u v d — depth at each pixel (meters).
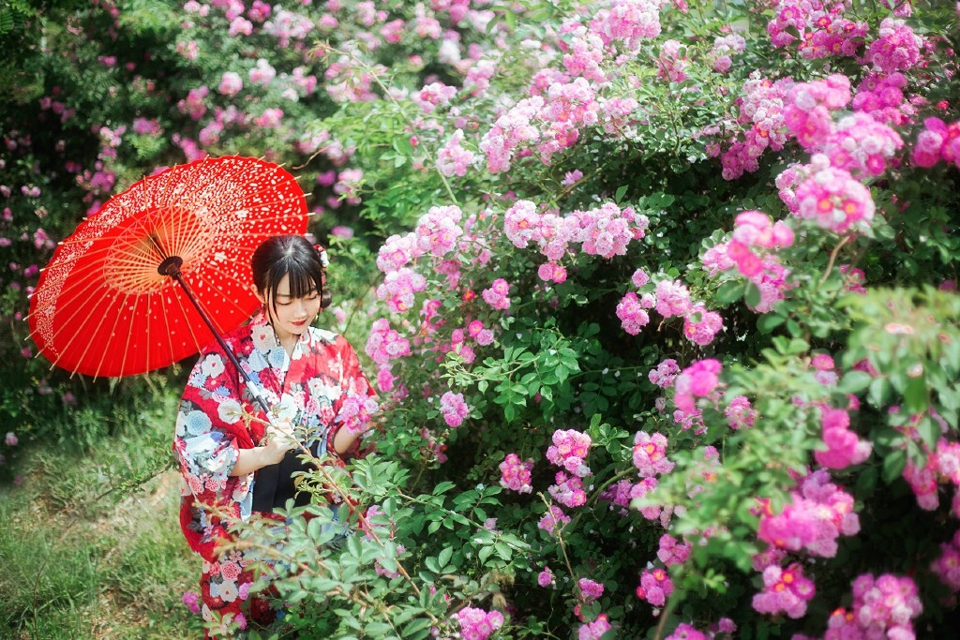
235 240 2.72
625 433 2.32
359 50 4.49
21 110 4.96
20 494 3.80
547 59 3.14
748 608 1.97
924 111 2.13
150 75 4.84
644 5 2.63
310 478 2.34
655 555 2.41
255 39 4.75
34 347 4.38
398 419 2.54
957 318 1.62
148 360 2.63
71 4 4.59
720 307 2.30
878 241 1.99
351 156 4.48
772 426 1.64
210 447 2.48
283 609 2.61
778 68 2.72
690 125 2.72
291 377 2.58
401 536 2.37
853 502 1.68
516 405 2.57
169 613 3.23
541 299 2.69
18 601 3.26
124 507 3.70
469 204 3.10
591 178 2.83
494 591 2.16
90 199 4.78
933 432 1.58
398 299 2.55
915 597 1.62
